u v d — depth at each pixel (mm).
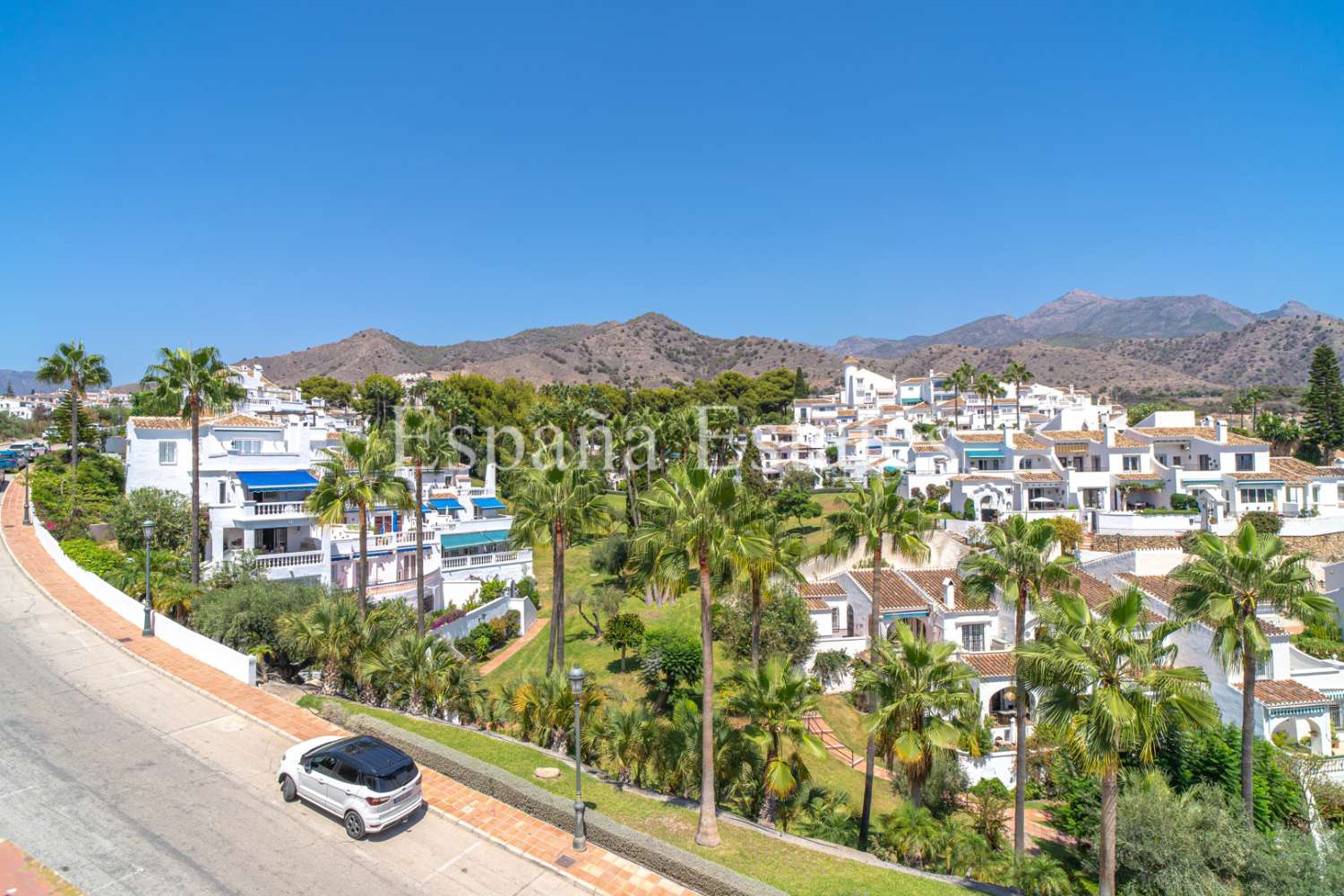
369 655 30328
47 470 68250
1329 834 28438
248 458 53062
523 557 59438
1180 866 26094
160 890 15945
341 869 17484
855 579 49031
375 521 54406
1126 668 23141
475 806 21109
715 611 43000
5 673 26953
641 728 26688
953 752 34938
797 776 26875
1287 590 27109
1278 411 164875
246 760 22219
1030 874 25766
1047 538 29750
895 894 21031
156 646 30922
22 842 17047
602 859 19047
